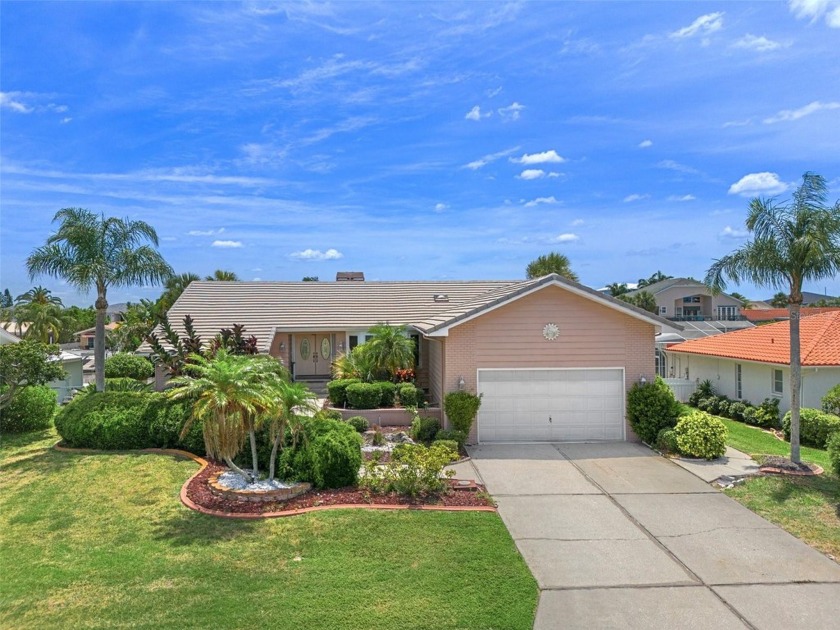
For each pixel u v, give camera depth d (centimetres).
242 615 664
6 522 945
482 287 3006
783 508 1070
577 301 1645
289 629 638
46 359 1622
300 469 1108
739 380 2264
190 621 650
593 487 1204
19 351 1525
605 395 1653
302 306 2686
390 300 2794
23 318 4559
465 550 853
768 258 1312
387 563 806
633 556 858
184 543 860
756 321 6162
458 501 1065
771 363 1959
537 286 1595
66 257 1723
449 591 732
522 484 1225
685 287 5844
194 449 1326
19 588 725
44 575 759
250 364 1060
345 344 2625
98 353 1734
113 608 677
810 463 1373
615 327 1647
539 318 1645
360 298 2805
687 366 2770
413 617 668
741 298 7681
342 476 1113
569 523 994
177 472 1184
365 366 2019
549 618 680
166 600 696
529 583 761
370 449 1513
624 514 1041
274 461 1143
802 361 1836
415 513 996
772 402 2003
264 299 2738
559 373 1650
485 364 1641
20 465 1266
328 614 669
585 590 750
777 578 789
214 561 802
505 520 1005
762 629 661
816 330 2044
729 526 984
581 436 1653
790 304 1348
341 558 817
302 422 1123
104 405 1402
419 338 2491
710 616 688
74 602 692
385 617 666
